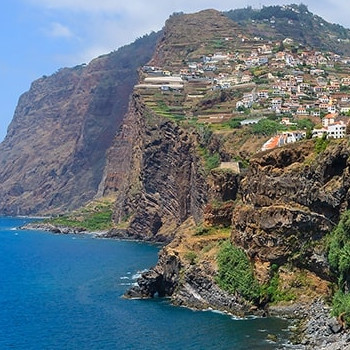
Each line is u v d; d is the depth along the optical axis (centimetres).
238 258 12338
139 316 11700
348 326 9300
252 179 12950
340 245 10700
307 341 9275
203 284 12438
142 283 13638
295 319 10862
